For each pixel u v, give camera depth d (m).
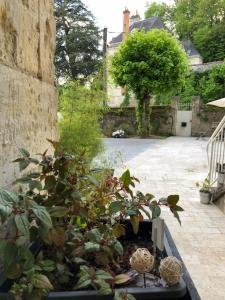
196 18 30.80
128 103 17.19
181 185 5.33
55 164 1.14
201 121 15.30
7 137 1.19
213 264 2.45
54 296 0.90
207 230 3.19
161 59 12.18
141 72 12.58
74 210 1.13
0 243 0.83
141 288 0.97
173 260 1.02
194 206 4.05
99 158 3.81
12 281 0.95
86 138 3.57
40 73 1.67
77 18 20.61
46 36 1.80
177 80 12.75
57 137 2.09
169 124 15.74
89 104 3.81
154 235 1.31
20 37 1.35
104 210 1.28
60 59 19.89
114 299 0.89
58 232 0.96
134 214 1.17
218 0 29.66
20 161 1.08
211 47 28.02
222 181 4.12
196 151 9.84
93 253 1.15
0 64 1.13
